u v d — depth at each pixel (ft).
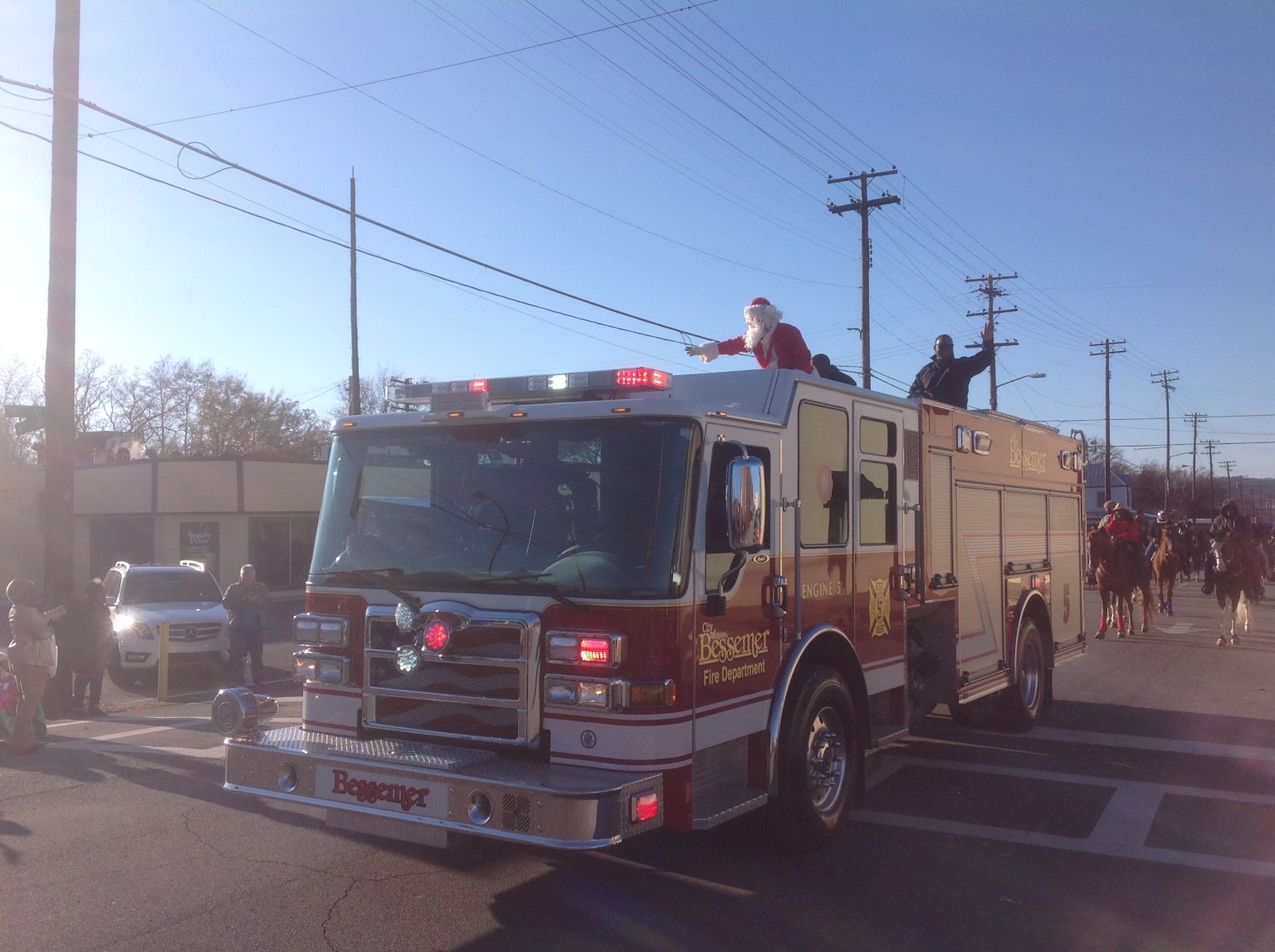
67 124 42.32
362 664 18.52
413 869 19.67
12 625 30.99
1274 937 16.57
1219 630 63.16
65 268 42.37
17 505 126.72
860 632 22.24
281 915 17.31
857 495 22.31
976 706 32.30
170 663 49.37
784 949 16.02
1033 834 22.04
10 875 19.42
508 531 17.85
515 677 16.94
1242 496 377.91
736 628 17.99
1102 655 51.29
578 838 14.98
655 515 16.80
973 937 16.49
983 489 29.30
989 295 126.82
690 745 16.69
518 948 15.99
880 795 25.20
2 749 31.14
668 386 18.76
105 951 15.88
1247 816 23.39
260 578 107.14
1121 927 16.94
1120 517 58.75
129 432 157.28
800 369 24.20
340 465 19.99
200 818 23.32
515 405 18.43
